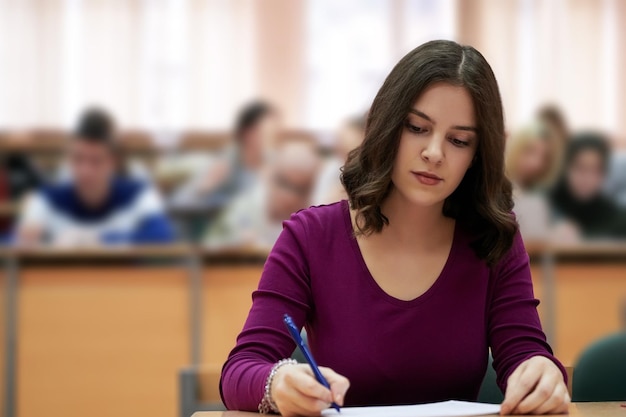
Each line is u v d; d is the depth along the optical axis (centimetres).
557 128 538
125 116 660
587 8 702
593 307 443
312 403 142
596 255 443
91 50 658
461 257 180
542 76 700
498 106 169
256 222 509
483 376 179
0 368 401
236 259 412
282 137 615
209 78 667
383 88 171
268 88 674
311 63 681
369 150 171
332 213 183
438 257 179
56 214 479
